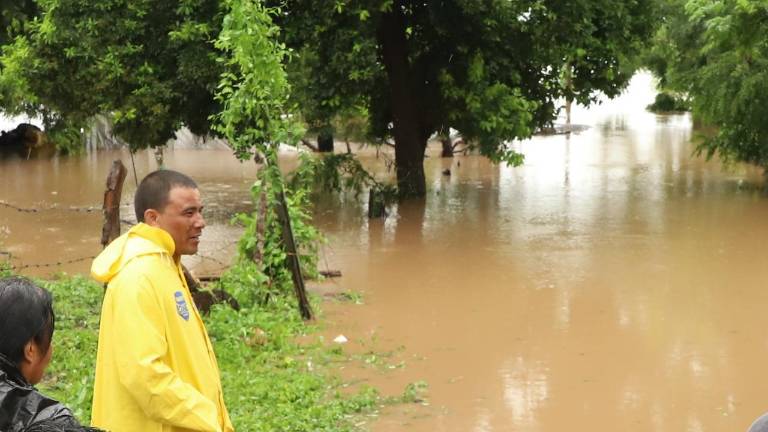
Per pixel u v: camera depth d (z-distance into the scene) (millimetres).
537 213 18141
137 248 4062
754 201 19406
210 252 14461
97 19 15984
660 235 15727
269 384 8086
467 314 10930
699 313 10938
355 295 11664
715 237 15516
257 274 10234
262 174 10445
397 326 10406
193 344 4086
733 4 19953
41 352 3033
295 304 10586
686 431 7531
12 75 16625
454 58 19016
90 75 16078
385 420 7637
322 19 16656
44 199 19922
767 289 12039
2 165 26297
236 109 10219
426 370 8930
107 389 3984
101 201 19625
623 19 18750
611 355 9422
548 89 19906
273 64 10180
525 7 17703
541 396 8273
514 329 10320
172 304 4020
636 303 11398
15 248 14469
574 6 17859
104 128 30312
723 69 20609
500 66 18828
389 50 19219
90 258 13695
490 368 9008
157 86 15953
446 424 7574
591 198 20109
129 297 3900
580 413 7895
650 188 21641
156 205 4152
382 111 20641
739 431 7535
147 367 3824
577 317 10805
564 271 13133
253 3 10094
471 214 18125
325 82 17172
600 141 34438
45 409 2732
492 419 7719
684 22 25625
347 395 8148
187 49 15805
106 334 4000
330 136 26031
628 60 20922
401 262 13820
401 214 18172
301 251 12234
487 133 18516
